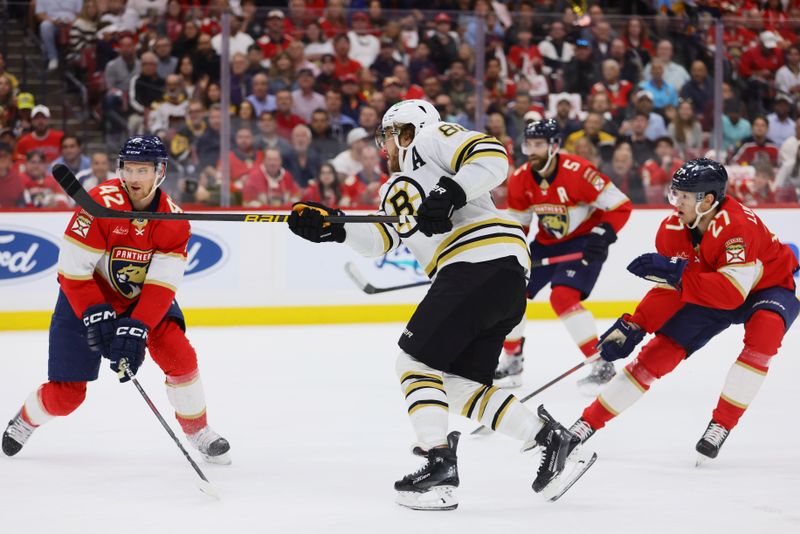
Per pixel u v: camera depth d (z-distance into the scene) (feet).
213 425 37.99
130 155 28.22
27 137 63.26
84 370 30.83
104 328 28.66
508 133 69.00
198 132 65.10
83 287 29.04
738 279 30.60
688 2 86.02
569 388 45.93
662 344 31.58
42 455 32.89
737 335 61.00
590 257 44.70
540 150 44.96
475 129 68.69
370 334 61.46
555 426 26.02
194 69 64.90
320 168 66.64
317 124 66.23
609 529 25.30
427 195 27.14
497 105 68.69
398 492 27.14
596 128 69.51
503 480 29.89
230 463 31.99
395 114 27.91
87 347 30.66
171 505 27.35
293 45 65.57
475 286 26.30
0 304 61.62
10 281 61.67
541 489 26.22
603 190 45.03
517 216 47.67
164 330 30.76
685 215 31.01
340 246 65.46
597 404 32.04
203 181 65.41
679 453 33.55
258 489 28.99
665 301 31.71
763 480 30.22
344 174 67.00
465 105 68.44
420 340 26.17
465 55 67.97
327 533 24.85
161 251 29.60
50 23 63.98
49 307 62.34
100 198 28.66
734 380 31.65
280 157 65.92
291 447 34.42
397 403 42.09
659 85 69.82
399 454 33.40
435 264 27.84
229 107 65.26
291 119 65.87
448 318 26.08
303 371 49.55
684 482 29.91
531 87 68.80
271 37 65.26
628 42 69.36
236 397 43.29
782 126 71.20
